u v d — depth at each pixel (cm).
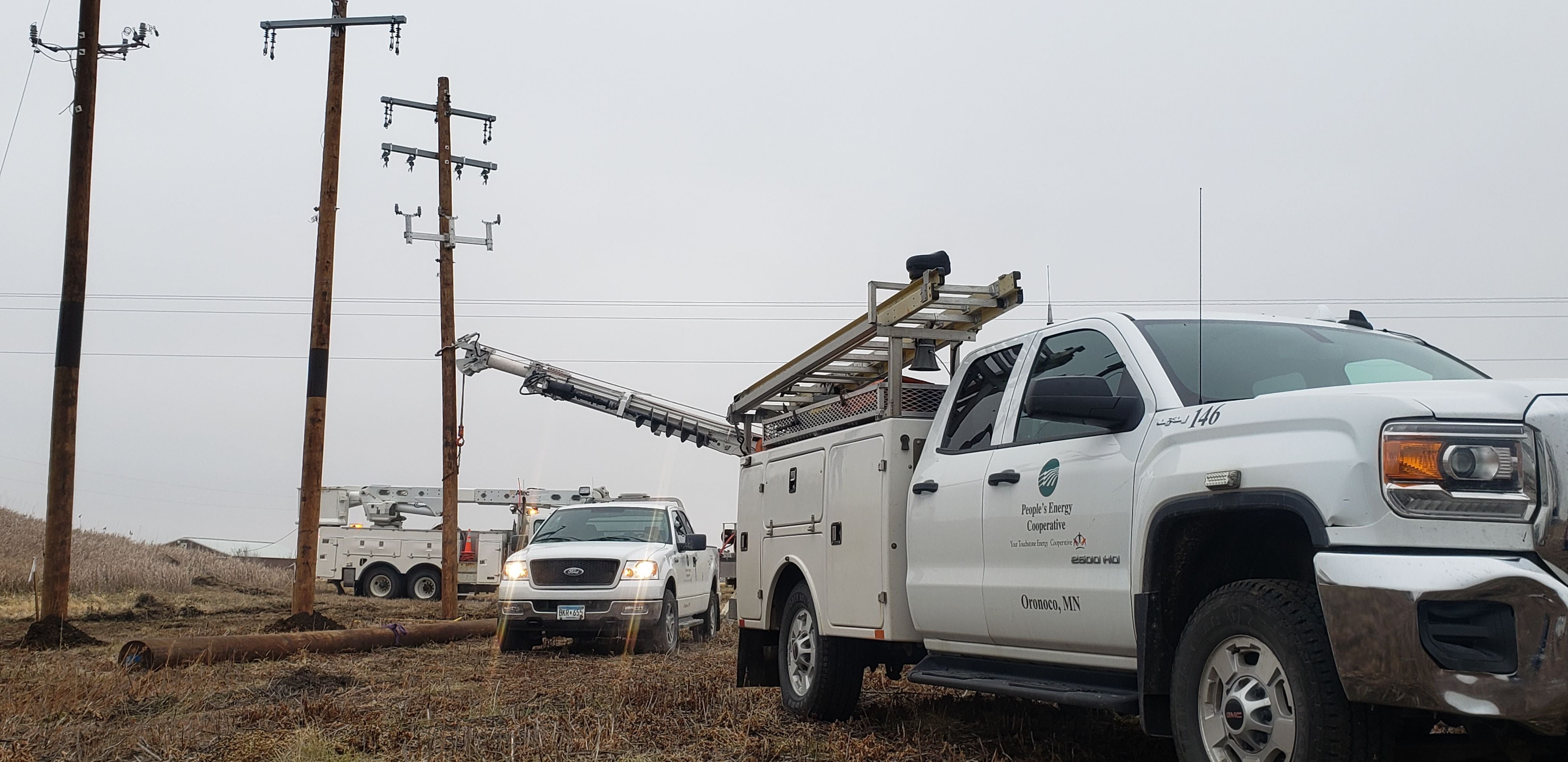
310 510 1694
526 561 1422
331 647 1339
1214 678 427
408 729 729
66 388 1526
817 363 785
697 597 1639
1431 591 345
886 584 652
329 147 1819
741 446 981
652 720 751
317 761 629
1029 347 596
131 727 758
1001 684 554
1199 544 457
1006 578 551
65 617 1474
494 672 1120
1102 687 502
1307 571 437
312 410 1725
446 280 2295
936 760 604
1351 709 373
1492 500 351
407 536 3198
